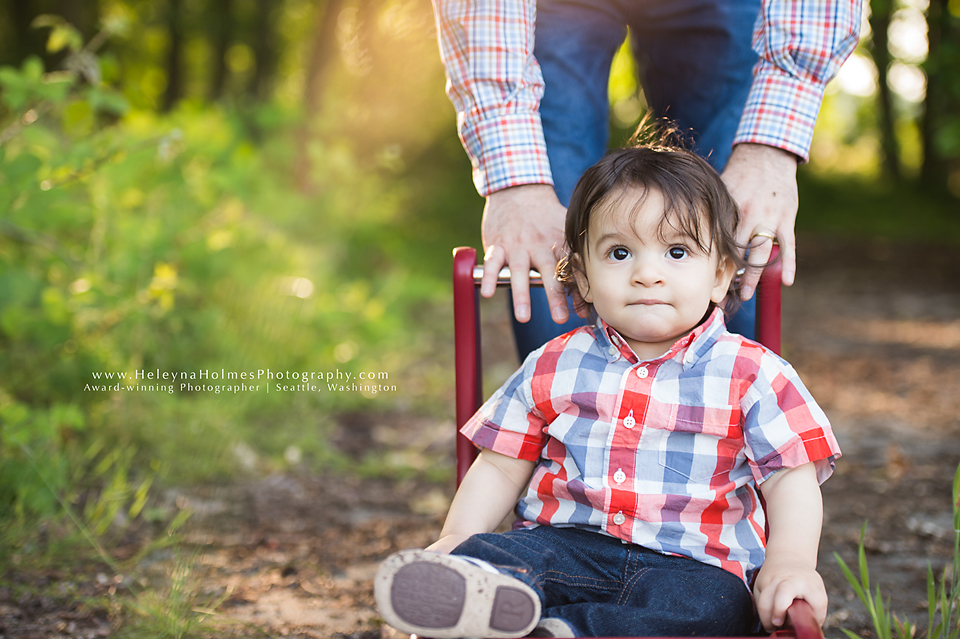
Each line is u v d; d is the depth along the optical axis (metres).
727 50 1.86
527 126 1.68
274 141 6.11
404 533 2.72
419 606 1.15
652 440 1.42
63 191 3.22
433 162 12.79
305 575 2.34
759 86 1.63
